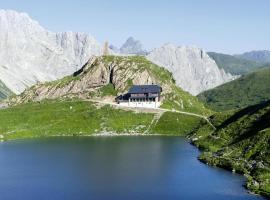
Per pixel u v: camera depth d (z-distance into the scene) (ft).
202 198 515.91
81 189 555.69
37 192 542.57
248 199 510.17
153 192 540.52
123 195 530.27
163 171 646.74
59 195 530.68
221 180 594.24
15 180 601.62
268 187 548.72
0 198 518.37
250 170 628.28
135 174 634.43
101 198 517.14
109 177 614.75
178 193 536.01
